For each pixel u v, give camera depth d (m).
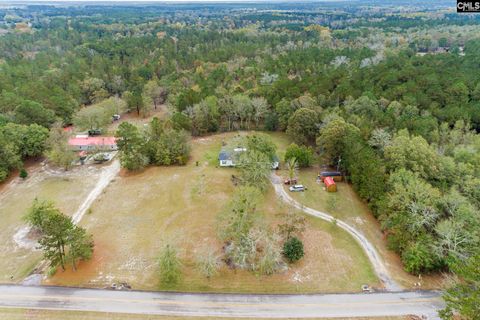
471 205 41.06
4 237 43.12
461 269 28.42
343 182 56.94
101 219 46.59
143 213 47.97
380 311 32.47
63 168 61.78
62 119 78.75
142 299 33.62
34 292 34.34
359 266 38.22
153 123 69.25
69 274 36.62
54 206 49.50
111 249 40.62
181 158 61.81
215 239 42.50
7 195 52.78
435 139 59.06
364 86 82.50
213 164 62.47
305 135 68.00
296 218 45.81
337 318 31.80
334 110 69.88
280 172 59.91
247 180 53.41
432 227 39.78
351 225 45.75
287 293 34.59
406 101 70.94
